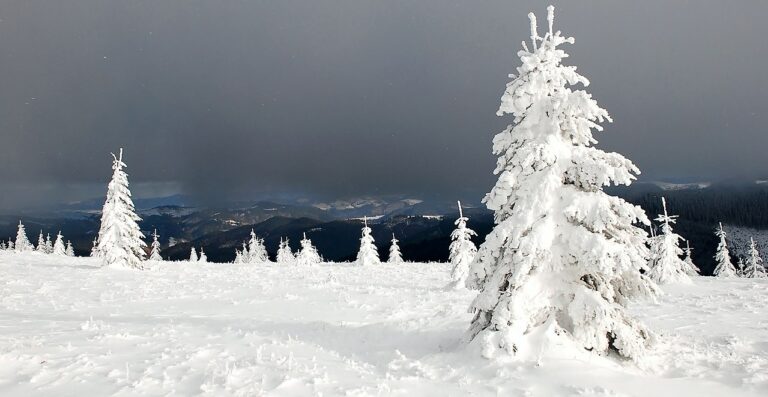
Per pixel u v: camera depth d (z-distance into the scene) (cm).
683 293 2620
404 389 927
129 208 3928
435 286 2811
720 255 5694
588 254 1045
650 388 885
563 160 1136
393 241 6856
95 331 1322
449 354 1148
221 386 874
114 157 3897
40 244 10338
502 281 1130
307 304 2125
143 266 3869
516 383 928
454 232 3095
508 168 1182
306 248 6488
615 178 1063
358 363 1134
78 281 2781
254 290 2550
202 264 4484
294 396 847
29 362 975
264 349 1195
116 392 835
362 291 2494
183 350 1134
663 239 3347
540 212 1106
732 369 1031
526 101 1170
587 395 855
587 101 1100
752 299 2266
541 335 1052
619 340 1058
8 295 2177
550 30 1167
